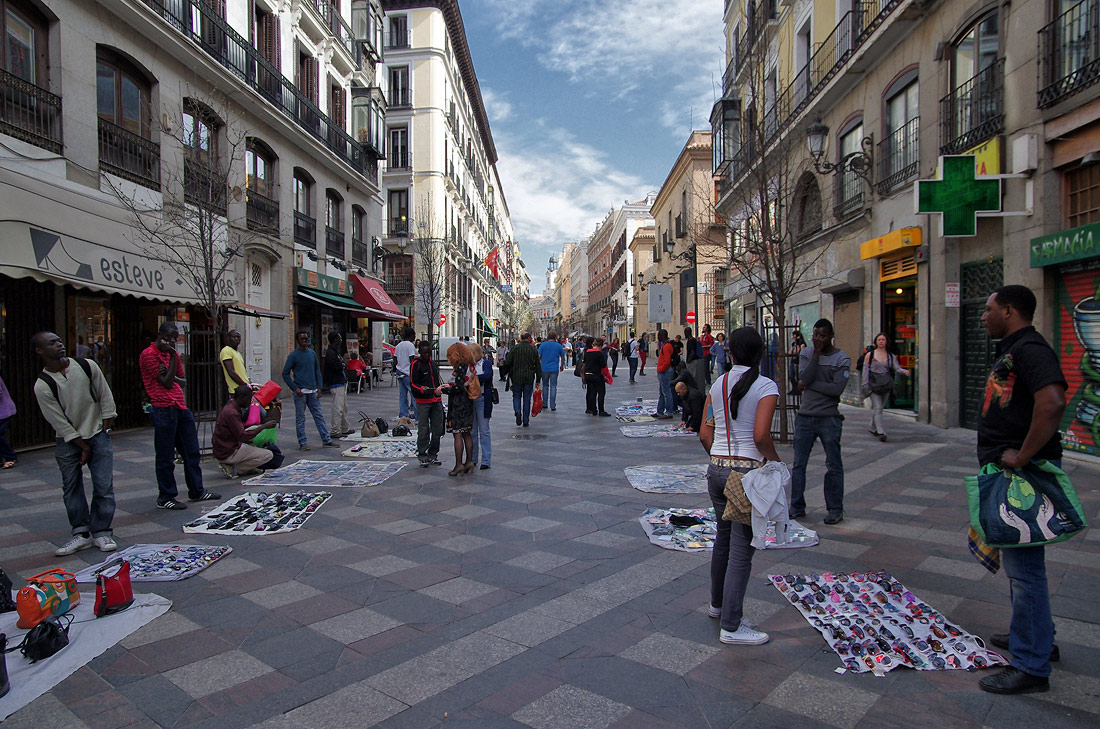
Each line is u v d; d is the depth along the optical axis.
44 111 10.12
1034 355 2.82
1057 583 4.05
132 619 3.68
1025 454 2.82
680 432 11.14
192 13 13.79
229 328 14.65
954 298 10.62
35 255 8.59
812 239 16.86
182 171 13.29
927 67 11.41
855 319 14.95
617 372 32.94
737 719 2.69
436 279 32.84
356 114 24.33
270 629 3.59
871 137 13.62
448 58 39.81
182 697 2.90
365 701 2.85
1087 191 8.03
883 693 2.88
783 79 18.42
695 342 13.72
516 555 4.82
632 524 5.60
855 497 6.38
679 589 4.13
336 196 22.48
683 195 33.94
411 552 4.90
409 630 3.57
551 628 3.58
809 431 5.54
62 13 10.37
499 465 8.35
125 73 12.19
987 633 3.43
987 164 9.48
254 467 7.71
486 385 8.10
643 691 2.92
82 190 10.58
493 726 2.66
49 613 3.62
